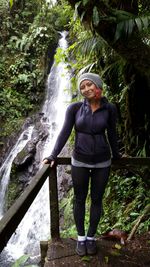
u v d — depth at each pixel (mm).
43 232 6145
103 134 2473
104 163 2500
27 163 7613
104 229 3742
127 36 2682
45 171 2338
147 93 3820
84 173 2508
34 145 7875
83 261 2578
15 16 10758
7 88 9695
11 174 7641
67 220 4809
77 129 2465
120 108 4270
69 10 4418
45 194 6582
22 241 6301
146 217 3494
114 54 3662
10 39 10352
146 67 2928
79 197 2604
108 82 4312
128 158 2846
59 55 4840
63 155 6371
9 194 7449
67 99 8594
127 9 2998
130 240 2982
